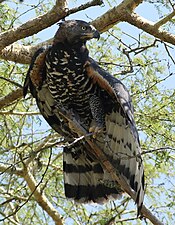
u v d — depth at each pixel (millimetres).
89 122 12250
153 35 13055
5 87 13820
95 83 11812
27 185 13914
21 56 12812
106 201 11945
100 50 13789
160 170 13734
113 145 11641
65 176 12172
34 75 11875
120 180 11359
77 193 12094
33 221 14000
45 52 11773
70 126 11789
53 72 11773
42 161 13680
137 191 11156
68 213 13766
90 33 11758
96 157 11852
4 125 13992
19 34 11656
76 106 12117
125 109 11219
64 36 11766
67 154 12180
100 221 12922
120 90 11406
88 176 12086
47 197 14078
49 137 13484
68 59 11703
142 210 11000
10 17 13156
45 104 12211
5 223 13570
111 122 11781
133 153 11328
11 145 13031
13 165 11016
